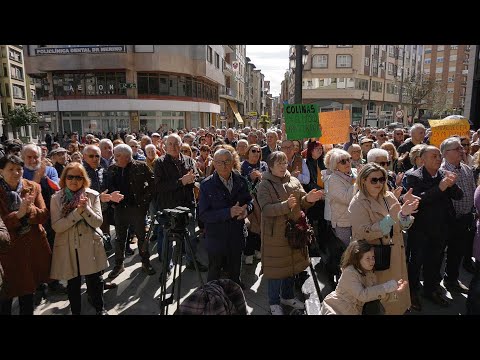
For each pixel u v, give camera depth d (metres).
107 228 5.77
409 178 4.04
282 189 3.63
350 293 2.93
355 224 3.22
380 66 53.12
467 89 12.30
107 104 32.47
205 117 41.19
